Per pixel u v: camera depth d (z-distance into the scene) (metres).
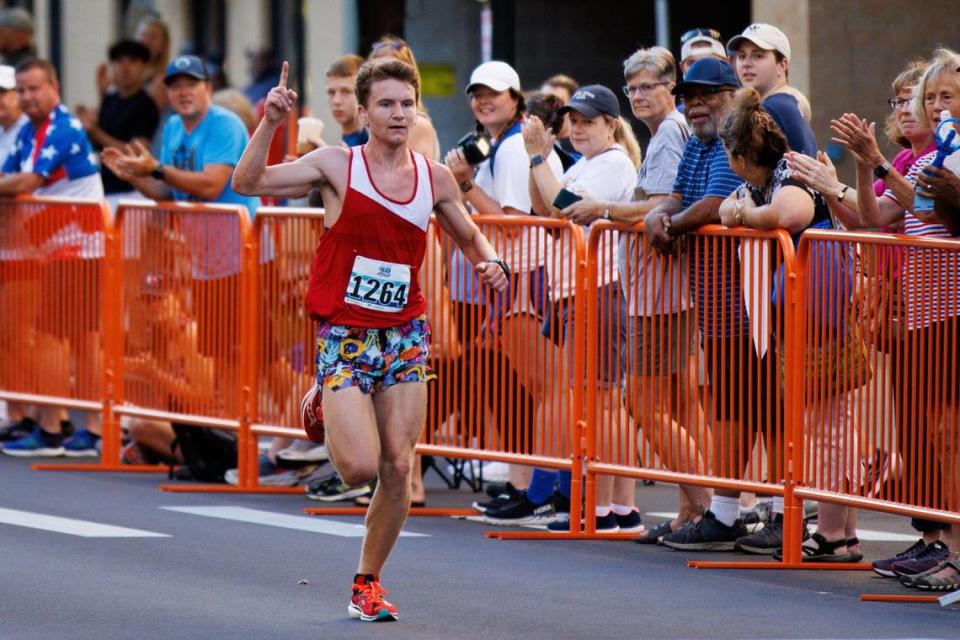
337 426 20.84
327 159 21.11
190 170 33.78
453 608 22.11
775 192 24.86
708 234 25.69
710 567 25.03
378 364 21.08
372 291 21.00
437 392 29.48
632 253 26.67
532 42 55.84
